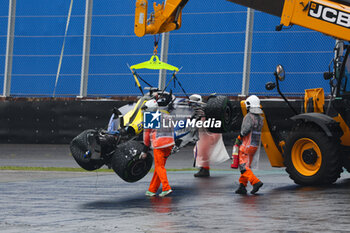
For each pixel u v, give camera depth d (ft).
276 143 149.69
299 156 141.49
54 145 285.64
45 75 291.38
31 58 293.64
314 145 138.41
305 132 138.92
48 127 279.90
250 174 124.98
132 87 280.31
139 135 140.46
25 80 293.02
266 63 260.21
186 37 273.33
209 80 269.85
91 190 136.67
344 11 132.36
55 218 94.27
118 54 282.15
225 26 269.23
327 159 135.44
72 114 276.21
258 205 107.45
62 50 282.36
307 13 134.00
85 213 99.96
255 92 261.85
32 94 292.20
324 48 254.06
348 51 142.20
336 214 94.84
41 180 160.97
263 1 144.97
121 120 140.26
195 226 84.99
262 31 262.26
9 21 294.25
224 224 86.43
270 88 147.64
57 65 290.56
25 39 295.07
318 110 148.97
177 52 274.36
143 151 124.57
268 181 153.79
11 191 134.72
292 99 251.39
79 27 290.35
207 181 157.89
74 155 131.34
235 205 108.17
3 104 285.64
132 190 136.56
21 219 93.40
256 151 126.62
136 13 137.90
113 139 132.77
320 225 84.43
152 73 277.03
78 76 287.69
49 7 294.05
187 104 151.43
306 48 255.91
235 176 172.45
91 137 129.29
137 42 280.51
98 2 286.66
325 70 253.44
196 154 170.50
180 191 134.10
